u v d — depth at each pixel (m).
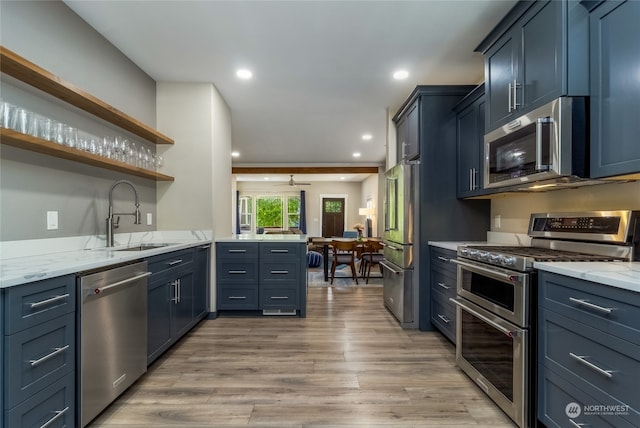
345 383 2.09
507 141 2.07
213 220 3.41
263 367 2.32
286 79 3.28
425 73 3.15
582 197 2.01
